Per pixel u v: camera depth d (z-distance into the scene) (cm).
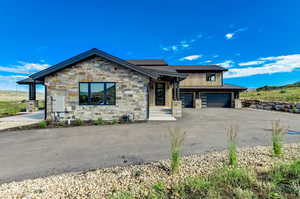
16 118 973
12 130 690
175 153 300
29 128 727
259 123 844
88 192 235
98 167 335
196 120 945
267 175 273
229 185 243
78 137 578
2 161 367
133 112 930
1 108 1586
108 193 231
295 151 393
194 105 1855
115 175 290
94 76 907
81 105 900
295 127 735
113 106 918
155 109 1203
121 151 433
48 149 451
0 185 261
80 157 391
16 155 405
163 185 250
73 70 896
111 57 889
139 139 549
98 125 802
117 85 921
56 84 884
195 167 315
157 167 322
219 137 567
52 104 880
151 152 424
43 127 748
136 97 932
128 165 342
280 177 258
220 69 1920
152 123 848
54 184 260
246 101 1912
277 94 2423
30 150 443
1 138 566
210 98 1884
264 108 1633
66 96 892
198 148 448
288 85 3988
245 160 340
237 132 640
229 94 1878
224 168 293
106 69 914
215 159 355
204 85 1969
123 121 895
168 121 911
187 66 2119
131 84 929
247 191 223
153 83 1370
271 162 327
